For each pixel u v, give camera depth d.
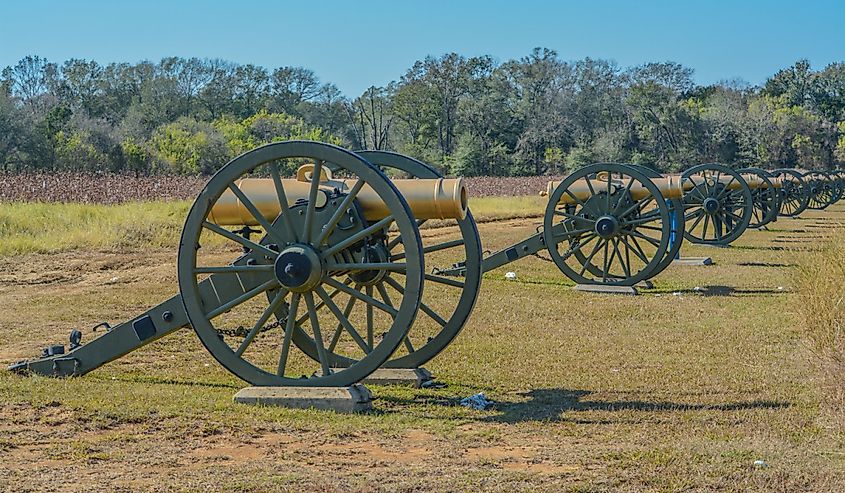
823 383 8.52
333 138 85.62
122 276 16.27
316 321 7.62
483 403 7.91
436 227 26.14
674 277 17.36
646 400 8.15
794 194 35.00
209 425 6.90
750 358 10.04
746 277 17.34
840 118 109.81
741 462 6.18
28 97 91.69
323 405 7.47
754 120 88.56
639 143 86.88
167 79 93.62
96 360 8.54
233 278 7.81
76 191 27.53
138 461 6.05
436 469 5.98
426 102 86.44
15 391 7.70
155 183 30.70
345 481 5.64
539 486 5.63
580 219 15.25
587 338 11.20
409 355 8.84
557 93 90.69
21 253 18.05
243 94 100.94
